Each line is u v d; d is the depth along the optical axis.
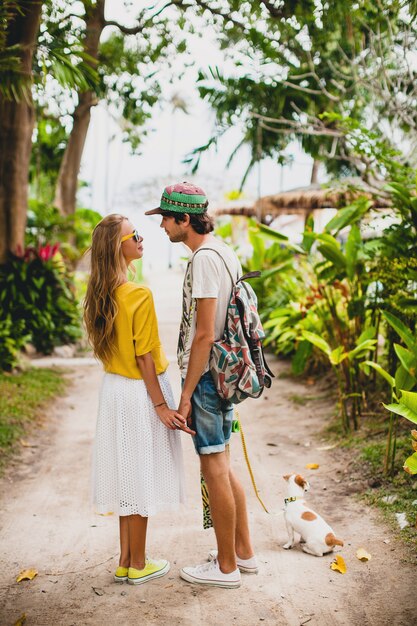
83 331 9.92
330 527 3.17
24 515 3.71
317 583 2.83
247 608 2.64
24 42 5.69
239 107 13.88
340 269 5.02
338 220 5.03
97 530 3.48
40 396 6.46
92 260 2.74
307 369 7.37
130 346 2.71
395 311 4.67
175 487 2.80
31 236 12.01
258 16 7.09
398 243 4.60
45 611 2.65
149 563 2.92
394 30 6.73
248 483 4.19
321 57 10.72
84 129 12.84
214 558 3.00
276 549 3.19
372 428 4.77
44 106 13.52
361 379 5.37
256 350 2.69
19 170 8.69
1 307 8.88
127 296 2.70
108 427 2.76
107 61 11.55
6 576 2.98
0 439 4.93
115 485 2.76
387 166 5.15
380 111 6.75
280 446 4.97
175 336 10.44
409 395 3.06
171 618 2.57
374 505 3.61
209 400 2.65
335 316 5.23
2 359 7.34
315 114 12.58
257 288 9.20
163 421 2.71
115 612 2.63
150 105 12.19
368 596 2.71
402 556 3.01
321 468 4.39
